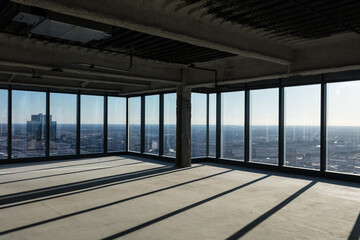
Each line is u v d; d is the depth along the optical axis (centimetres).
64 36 515
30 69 870
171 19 455
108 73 826
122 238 398
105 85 1248
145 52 743
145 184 723
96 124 1279
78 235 408
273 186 701
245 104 995
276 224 452
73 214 496
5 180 766
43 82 1074
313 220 469
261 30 551
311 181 757
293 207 536
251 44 580
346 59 602
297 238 399
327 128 811
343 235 409
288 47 666
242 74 817
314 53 652
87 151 1252
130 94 1355
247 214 498
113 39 617
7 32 547
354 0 413
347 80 763
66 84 1132
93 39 572
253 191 652
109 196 610
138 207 536
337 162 789
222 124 1098
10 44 665
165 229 431
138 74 892
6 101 1059
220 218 478
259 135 964
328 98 811
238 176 826
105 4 385
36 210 518
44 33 498
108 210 518
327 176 794
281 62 662
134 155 1327
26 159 1095
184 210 520
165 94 1186
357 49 587
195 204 555
